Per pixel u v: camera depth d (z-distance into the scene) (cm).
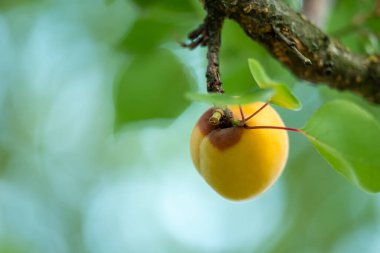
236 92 65
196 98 44
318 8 60
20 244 110
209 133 50
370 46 64
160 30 64
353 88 58
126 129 64
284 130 51
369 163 49
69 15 95
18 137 117
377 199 102
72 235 119
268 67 65
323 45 55
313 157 102
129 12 79
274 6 52
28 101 114
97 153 116
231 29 63
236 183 50
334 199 103
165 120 64
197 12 64
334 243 103
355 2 67
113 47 65
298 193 105
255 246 110
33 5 95
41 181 118
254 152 49
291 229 106
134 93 64
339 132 49
